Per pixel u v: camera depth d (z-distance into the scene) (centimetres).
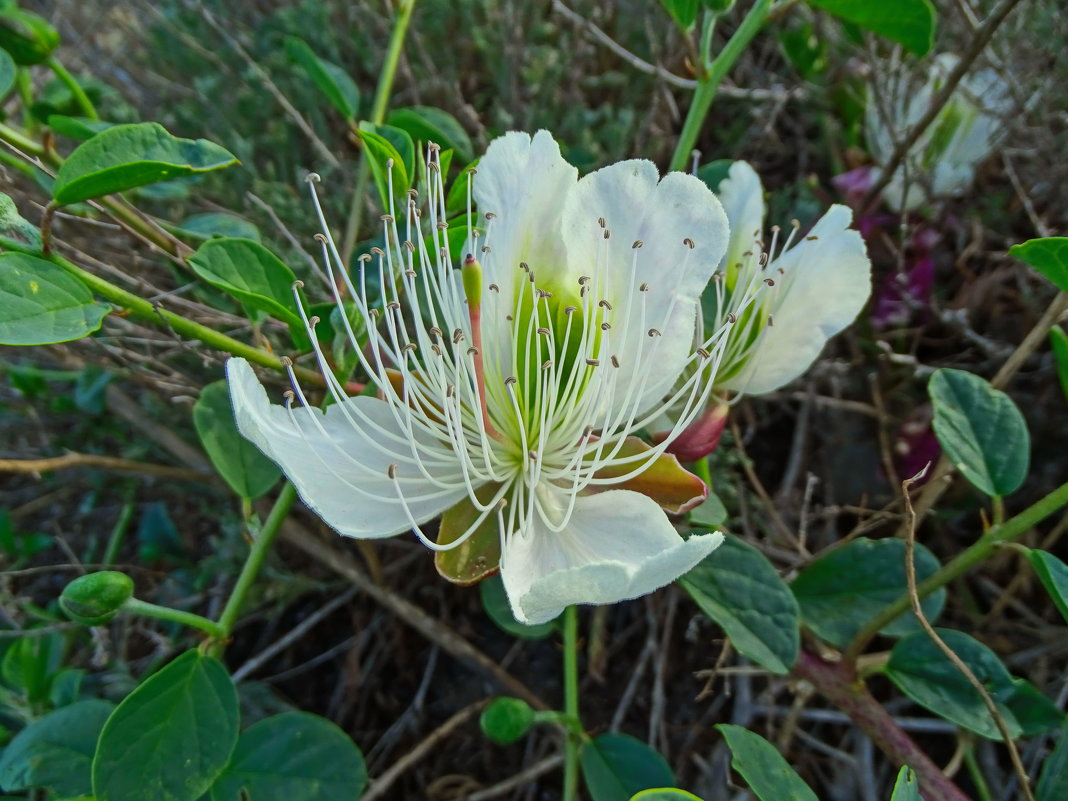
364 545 16
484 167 11
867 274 12
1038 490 17
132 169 10
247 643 19
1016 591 17
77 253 14
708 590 12
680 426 10
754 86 21
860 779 15
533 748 17
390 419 11
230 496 18
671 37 20
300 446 10
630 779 13
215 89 22
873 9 13
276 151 21
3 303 9
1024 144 19
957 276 19
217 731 11
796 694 15
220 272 12
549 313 11
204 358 14
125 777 11
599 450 10
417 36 21
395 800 17
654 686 17
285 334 16
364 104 22
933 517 17
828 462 18
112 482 20
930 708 12
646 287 10
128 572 19
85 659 18
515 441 12
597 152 19
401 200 12
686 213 10
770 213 19
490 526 11
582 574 8
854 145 19
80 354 16
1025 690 12
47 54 16
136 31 25
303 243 18
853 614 13
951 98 17
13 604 16
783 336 12
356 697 18
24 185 17
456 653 17
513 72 20
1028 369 18
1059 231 18
